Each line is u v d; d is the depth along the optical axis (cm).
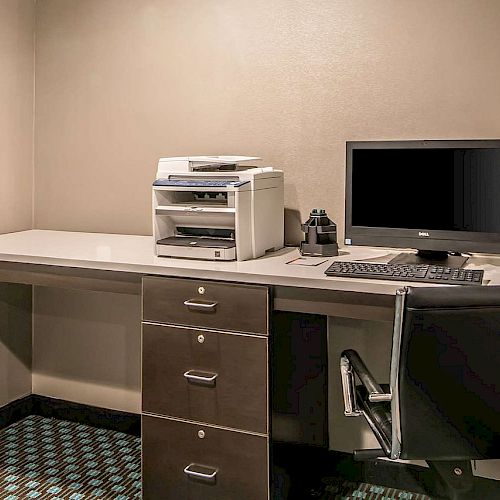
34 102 317
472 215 219
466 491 181
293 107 267
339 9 256
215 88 281
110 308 303
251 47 272
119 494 250
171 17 286
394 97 250
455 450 176
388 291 196
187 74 285
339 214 263
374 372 255
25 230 318
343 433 263
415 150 226
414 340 165
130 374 302
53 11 309
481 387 168
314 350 247
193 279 220
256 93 273
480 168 217
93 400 312
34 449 287
